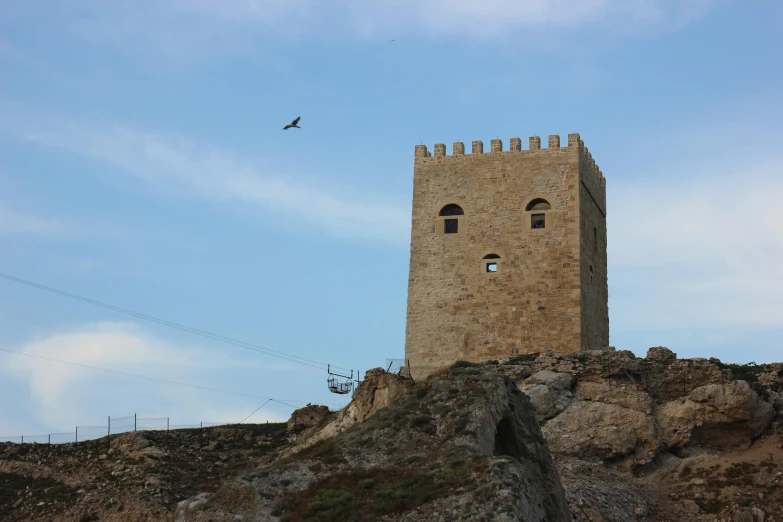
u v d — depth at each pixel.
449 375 58.34
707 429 72.44
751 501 65.88
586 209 85.69
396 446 52.62
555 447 72.31
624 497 67.12
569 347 80.44
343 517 46.91
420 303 84.44
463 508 45.62
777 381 75.12
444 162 87.00
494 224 84.50
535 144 85.31
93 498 73.44
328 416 81.44
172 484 74.12
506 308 82.44
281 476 50.66
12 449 83.06
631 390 74.44
